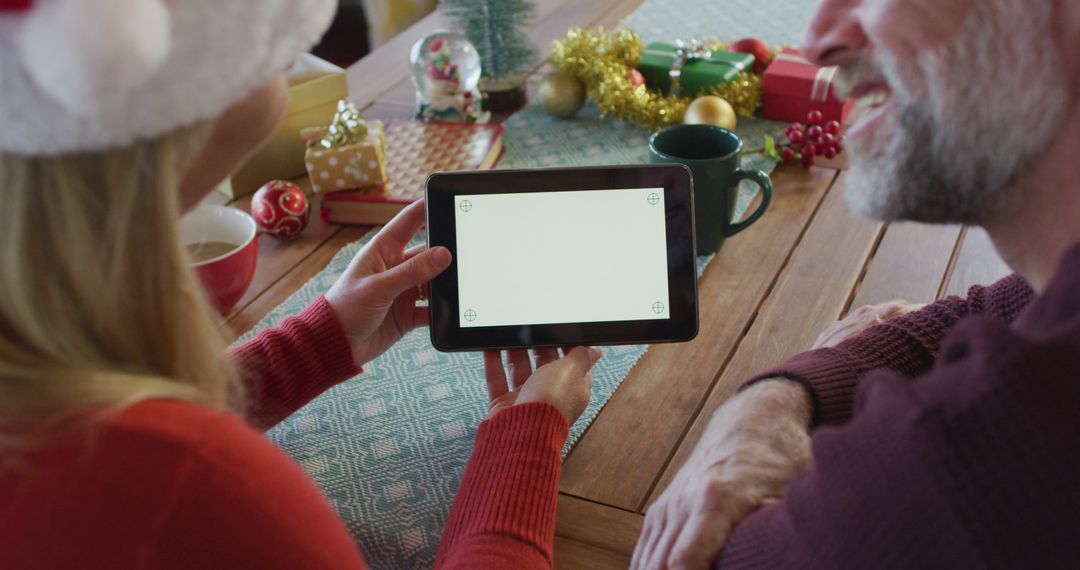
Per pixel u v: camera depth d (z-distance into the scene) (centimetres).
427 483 81
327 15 45
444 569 64
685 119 134
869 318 88
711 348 96
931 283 104
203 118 42
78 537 42
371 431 88
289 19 43
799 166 129
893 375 50
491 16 144
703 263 109
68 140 38
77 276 42
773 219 117
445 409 90
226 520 44
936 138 54
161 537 43
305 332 83
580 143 136
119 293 44
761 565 58
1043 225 55
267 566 45
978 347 45
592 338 83
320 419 89
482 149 129
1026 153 52
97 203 42
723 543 64
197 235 105
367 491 81
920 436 45
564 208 82
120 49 33
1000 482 43
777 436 70
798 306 101
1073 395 43
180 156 43
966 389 45
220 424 45
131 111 38
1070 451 42
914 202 57
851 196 62
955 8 51
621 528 76
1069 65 49
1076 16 48
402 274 81
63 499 42
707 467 68
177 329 46
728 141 110
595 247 83
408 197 118
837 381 75
